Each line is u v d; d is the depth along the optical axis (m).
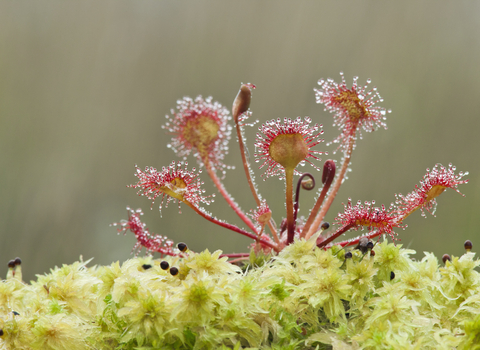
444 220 1.10
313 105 1.26
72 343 0.42
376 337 0.41
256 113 1.27
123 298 0.42
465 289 0.42
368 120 0.45
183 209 1.13
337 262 0.42
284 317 0.42
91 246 1.13
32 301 0.43
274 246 0.44
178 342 0.41
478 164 1.17
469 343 0.41
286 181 0.43
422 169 1.20
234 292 0.42
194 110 0.46
